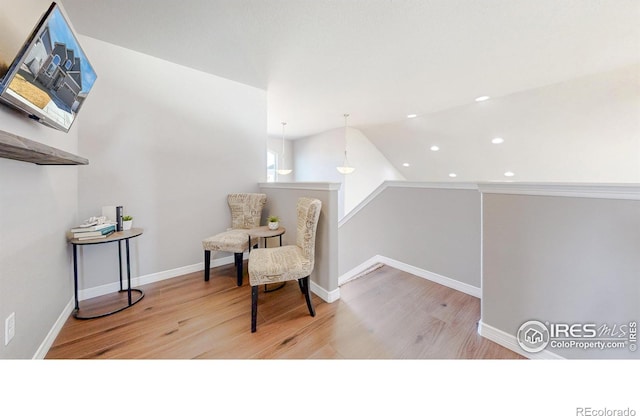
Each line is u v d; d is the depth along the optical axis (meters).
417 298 2.20
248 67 2.67
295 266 1.79
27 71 1.04
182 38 2.14
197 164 2.77
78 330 1.69
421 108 4.05
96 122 2.17
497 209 1.51
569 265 1.25
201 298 2.18
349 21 1.92
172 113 2.58
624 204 1.09
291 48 2.30
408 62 2.56
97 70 2.16
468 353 1.45
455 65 2.62
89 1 1.70
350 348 1.51
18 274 1.20
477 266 2.24
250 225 2.94
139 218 2.42
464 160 5.46
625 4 1.70
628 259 1.09
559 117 3.60
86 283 2.15
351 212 3.51
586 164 4.34
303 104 3.89
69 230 1.89
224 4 1.74
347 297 2.22
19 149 0.82
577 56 2.41
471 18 1.88
